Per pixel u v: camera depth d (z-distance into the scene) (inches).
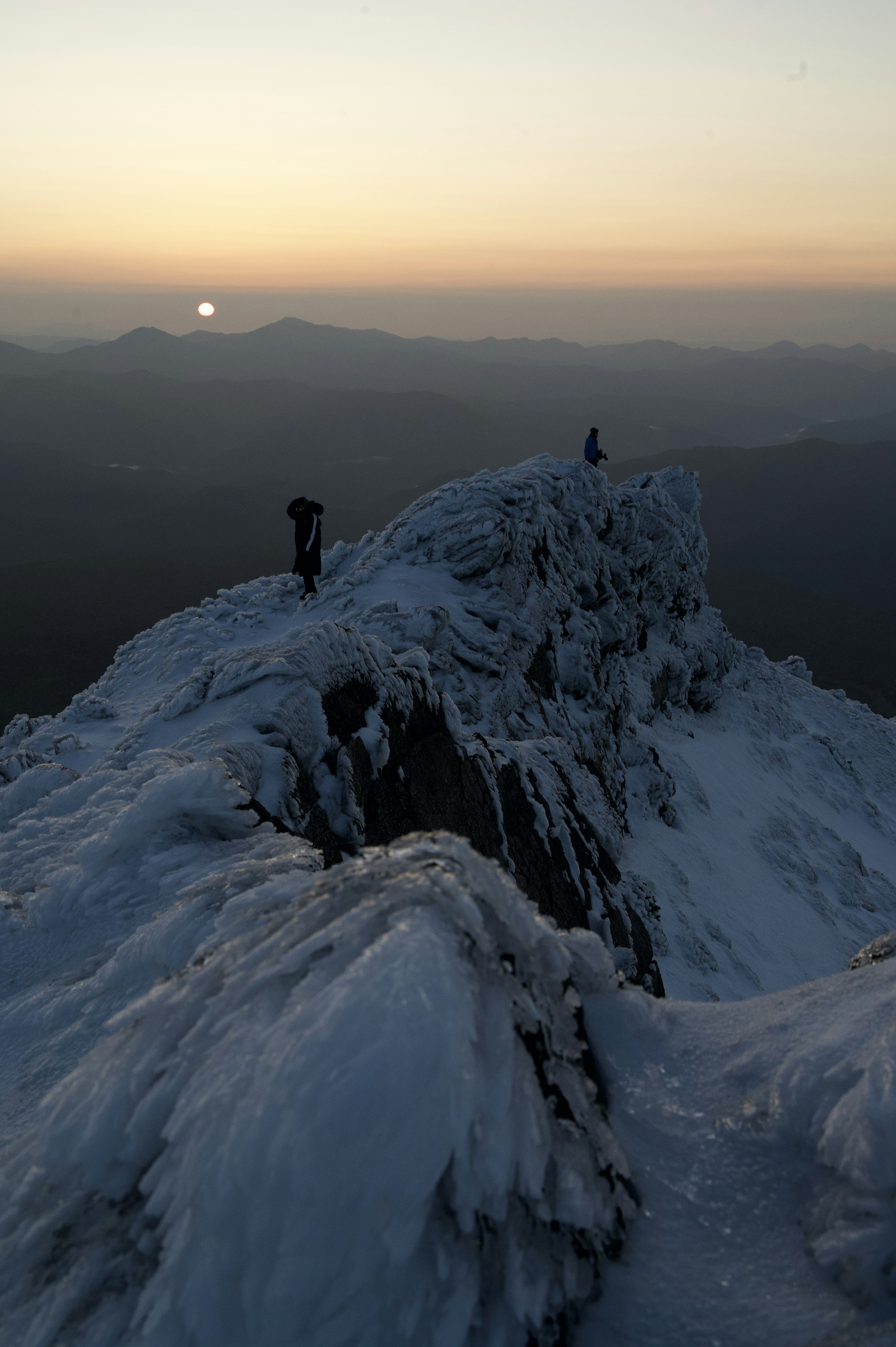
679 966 625.6
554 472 974.4
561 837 441.7
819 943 845.2
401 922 57.4
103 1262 51.5
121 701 655.8
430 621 615.5
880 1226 51.2
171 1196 50.0
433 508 810.8
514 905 68.9
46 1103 62.2
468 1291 46.4
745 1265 52.9
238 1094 49.8
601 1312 50.4
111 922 120.4
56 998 101.0
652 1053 71.9
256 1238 45.1
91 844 135.5
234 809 143.1
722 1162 60.5
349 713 285.9
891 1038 59.7
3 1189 60.7
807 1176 57.7
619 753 899.4
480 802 366.9
